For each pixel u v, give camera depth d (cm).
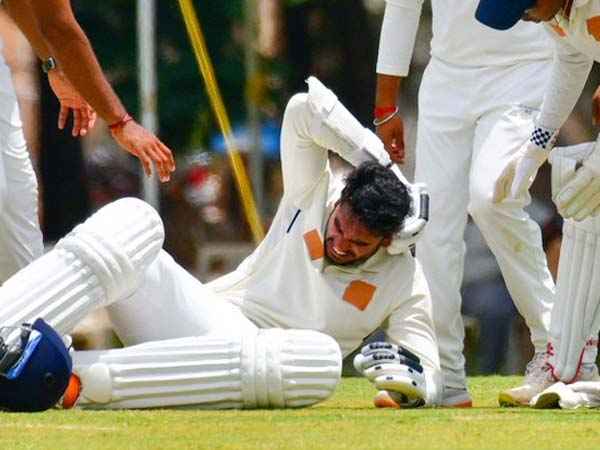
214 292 2755
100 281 2491
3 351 2294
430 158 3025
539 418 2453
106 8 6012
